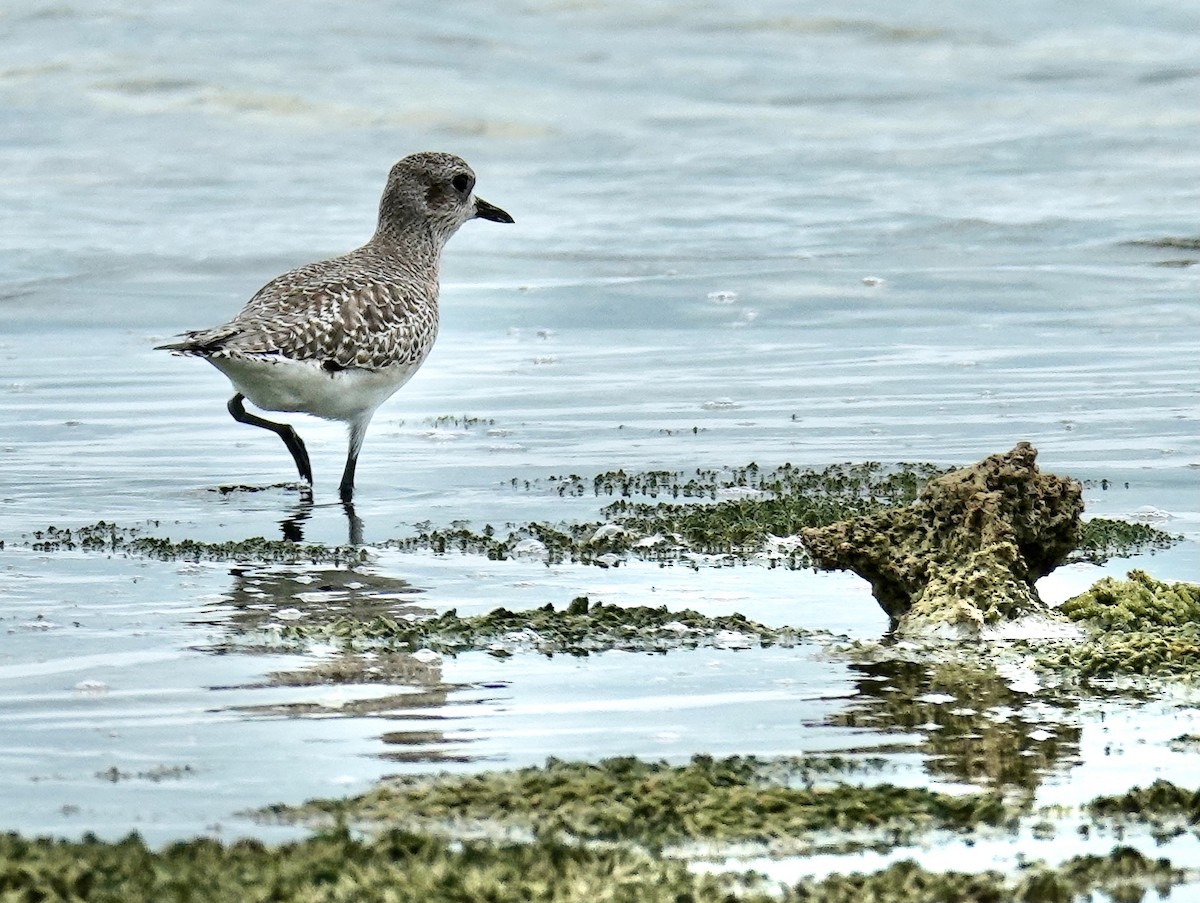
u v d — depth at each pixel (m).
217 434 17.25
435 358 21.02
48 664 9.57
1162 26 43.88
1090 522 12.88
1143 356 20.52
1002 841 7.18
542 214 29.75
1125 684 9.39
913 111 37.81
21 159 32.44
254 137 34.38
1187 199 30.38
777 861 6.95
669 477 15.05
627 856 6.75
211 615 10.73
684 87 39.12
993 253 27.08
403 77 38.41
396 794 7.51
